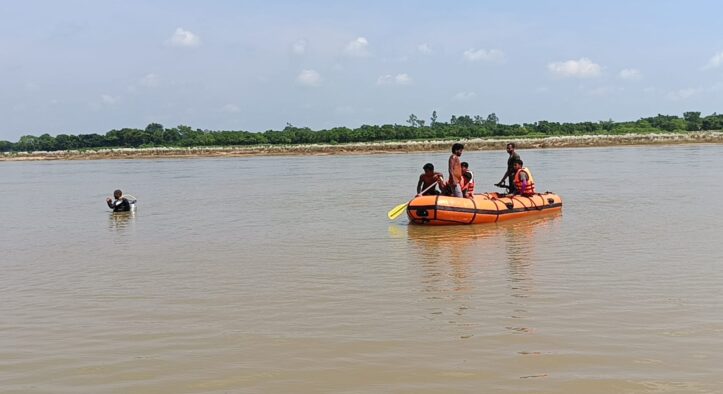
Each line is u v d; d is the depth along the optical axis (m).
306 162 54.84
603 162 40.81
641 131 86.19
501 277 9.77
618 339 6.77
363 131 92.44
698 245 11.92
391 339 6.97
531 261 10.95
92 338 7.32
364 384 5.77
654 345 6.56
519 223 15.95
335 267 10.91
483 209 15.92
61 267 11.73
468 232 14.68
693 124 89.06
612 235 13.44
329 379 5.91
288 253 12.42
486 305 8.20
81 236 15.78
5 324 8.00
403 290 9.12
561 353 6.40
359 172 38.75
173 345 6.99
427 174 17.03
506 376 5.86
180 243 14.12
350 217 17.94
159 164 61.50
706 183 24.58
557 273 9.91
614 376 5.80
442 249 12.46
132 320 8.01
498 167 39.69
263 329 7.46
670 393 5.43
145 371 6.25
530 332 7.07
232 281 10.04
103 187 33.25
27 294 9.60
